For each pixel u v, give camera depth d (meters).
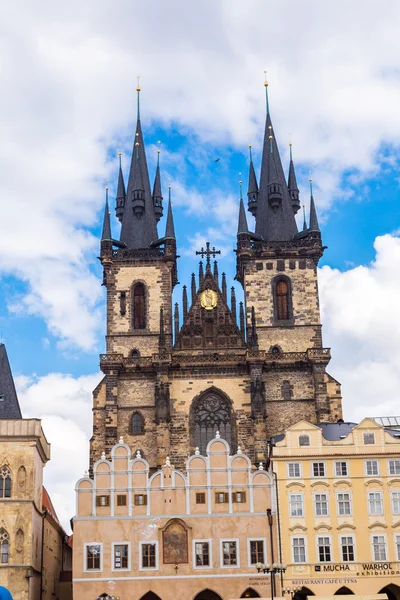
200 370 136.75
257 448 130.25
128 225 153.38
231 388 135.88
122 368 137.12
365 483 104.50
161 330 137.62
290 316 143.75
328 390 136.00
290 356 137.75
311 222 148.12
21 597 99.19
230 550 101.75
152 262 147.12
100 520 102.19
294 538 102.44
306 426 106.75
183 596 99.81
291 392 136.62
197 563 101.12
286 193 155.75
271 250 146.38
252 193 159.88
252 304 144.12
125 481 104.06
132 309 144.62
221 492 104.00
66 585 135.62
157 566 100.69
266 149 158.88
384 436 106.25
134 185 156.12
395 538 102.38
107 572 100.31
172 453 132.88
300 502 103.88
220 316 141.88
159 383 133.75
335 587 100.50
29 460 104.38
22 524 101.88
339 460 105.44
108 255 146.62
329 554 101.88
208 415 135.25
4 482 103.56
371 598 93.94
